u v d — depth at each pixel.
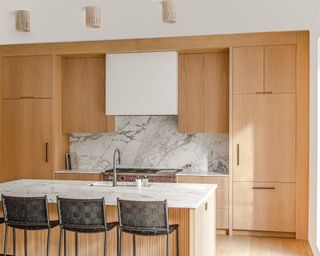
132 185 4.93
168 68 6.50
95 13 4.40
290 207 6.13
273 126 6.19
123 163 7.20
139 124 7.15
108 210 4.28
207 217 4.57
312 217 5.39
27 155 6.95
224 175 6.32
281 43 6.14
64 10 5.02
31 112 6.92
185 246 4.07
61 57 7.03
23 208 4.05
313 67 5.38
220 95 6.59
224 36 6.29
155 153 7.09
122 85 6.64
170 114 6.53
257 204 6.23
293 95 6.14
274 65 6.18
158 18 5.38
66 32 6.06
